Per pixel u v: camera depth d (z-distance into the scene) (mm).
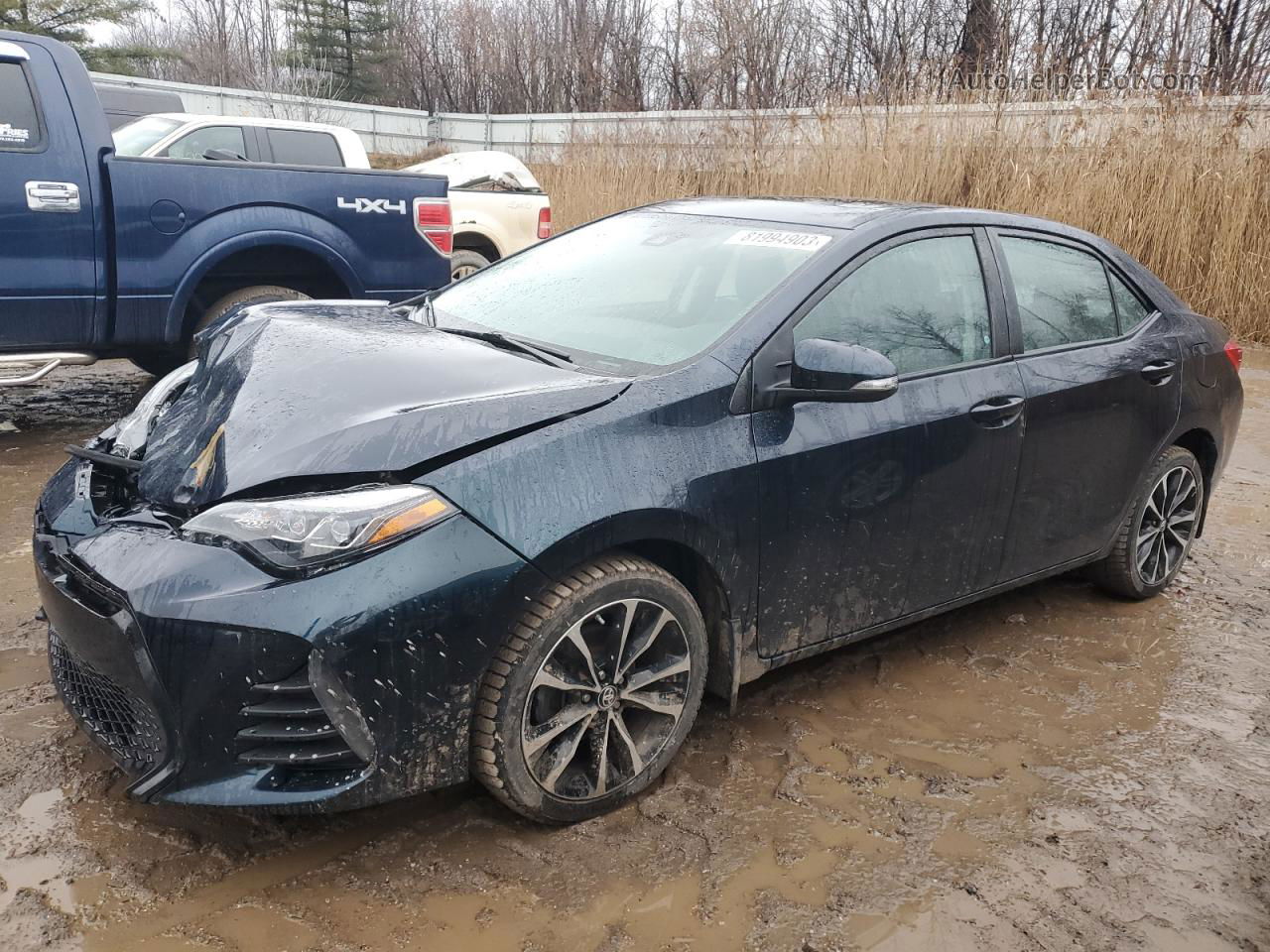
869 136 10781
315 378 2631
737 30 17078
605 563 2520
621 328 3061
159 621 2168
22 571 3859
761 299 2949
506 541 2320
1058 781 2908
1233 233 9672
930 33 17047
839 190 10758
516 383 2625
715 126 11922
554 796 2510
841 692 3355
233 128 8008
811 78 16016
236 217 5652
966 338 3320
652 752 2695
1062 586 4398
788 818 2660
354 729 2221
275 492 2305
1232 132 9719
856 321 3043
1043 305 3623
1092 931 2316
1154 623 4051
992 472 3307
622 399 2602
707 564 2686
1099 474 3740
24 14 22547
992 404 3273
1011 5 14367
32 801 2543
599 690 2547
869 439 2951
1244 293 9742
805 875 2447
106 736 2430
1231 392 4336
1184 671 3637
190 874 2326
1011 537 3482
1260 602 4297
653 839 2549
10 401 6477
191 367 3402
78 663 2439
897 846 2574
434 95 36062
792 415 2836
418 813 2602
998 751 3051
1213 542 4984
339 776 2254
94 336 5414
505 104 34875
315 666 2154
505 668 2369
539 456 2414
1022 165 10102
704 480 2623
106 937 2123
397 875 2367
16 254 5086
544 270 3635
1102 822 2727
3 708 2938
